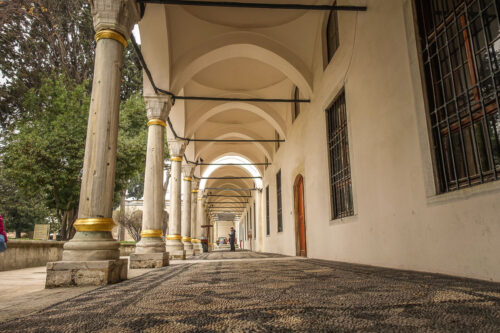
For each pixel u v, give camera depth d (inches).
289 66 392.5
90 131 175.8
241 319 74.9
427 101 173.9
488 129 139.3
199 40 364.5
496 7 134.2
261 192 933.8
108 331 66.6
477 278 135.0
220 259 418.0
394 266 204.1
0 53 605.6
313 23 372.2
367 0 243.4
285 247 563.2
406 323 67.9
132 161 609.0
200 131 677.9
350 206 287.7
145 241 308.2
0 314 88.0
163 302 101.1
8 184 884.0
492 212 127.6
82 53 702.5
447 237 154.3
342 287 124.6
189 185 673.6
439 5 170.9
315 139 380.5
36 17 621.6
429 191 169.0
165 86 342.0
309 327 66.2
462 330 61.8
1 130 612.1
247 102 535.2
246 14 367.9
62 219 618.5
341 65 298.4
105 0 185.5
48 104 559.2
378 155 224.7
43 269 327.0
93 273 155.1
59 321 77.4
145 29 318.0
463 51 154.6
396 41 201.5
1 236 176.1
